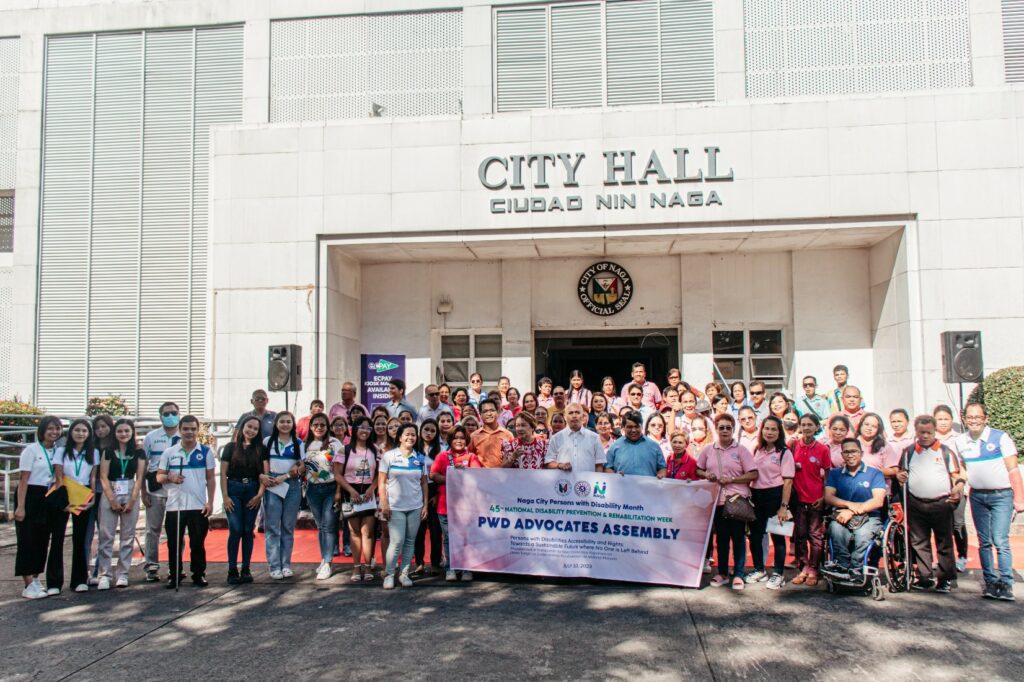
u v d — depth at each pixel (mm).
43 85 15539
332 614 6582
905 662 5305
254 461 7789
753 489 7383
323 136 12828
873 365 13109
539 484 7688
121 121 15336
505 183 12406
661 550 7418
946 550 7055
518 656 5504
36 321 15328
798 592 7141
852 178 11773
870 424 7508
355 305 14133
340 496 8031
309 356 12578
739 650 5582
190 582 7766
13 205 16000
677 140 12125
